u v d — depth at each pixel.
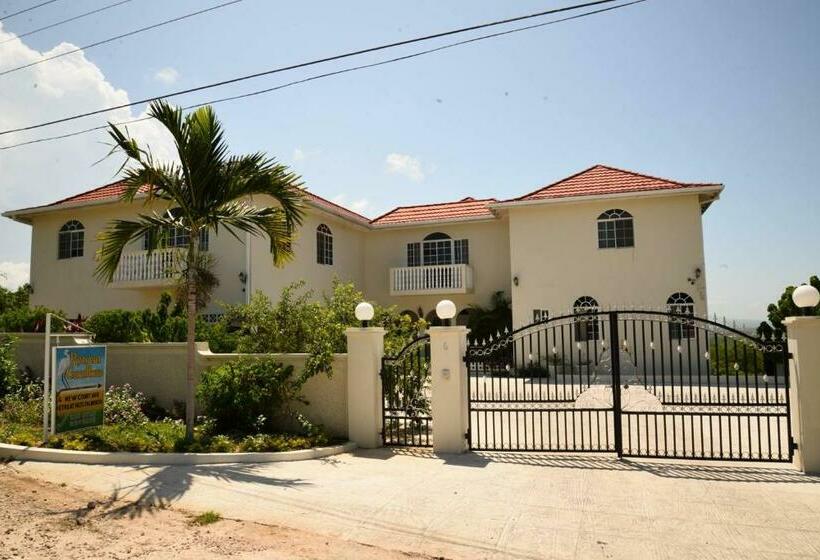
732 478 7.20
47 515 5.84
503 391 15.34
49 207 20.00
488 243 23.03
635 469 7.70
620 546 5.02
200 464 7.99
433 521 5.65
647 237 19.38
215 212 9.44
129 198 9.49
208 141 9.14
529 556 4.85
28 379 12.61
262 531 5.40
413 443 9.33
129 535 5.29
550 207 20.28
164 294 15.05
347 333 9.52
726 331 8.34
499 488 6.78
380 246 24.33
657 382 16.48
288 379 9.81
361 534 5.33
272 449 8.53
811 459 7.36
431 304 23.42
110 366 12.17
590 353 19.16
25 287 25.20
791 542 5.08
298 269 19.78
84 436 8.82
